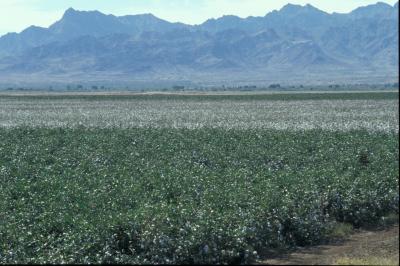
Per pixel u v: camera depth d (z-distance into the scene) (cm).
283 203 2058
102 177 2698
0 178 2867
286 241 1958
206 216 1844
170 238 1730
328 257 1803
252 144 4150
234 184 2356
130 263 1658
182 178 2547
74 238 1733
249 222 1862
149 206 1947
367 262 1680
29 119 8125
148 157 3544
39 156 3691
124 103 13412
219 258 1716
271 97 16050
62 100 15425
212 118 7919
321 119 7350
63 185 2530
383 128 5547
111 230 1791
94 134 5319
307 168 2862
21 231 1850
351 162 2989
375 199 2308
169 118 8038
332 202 2269
